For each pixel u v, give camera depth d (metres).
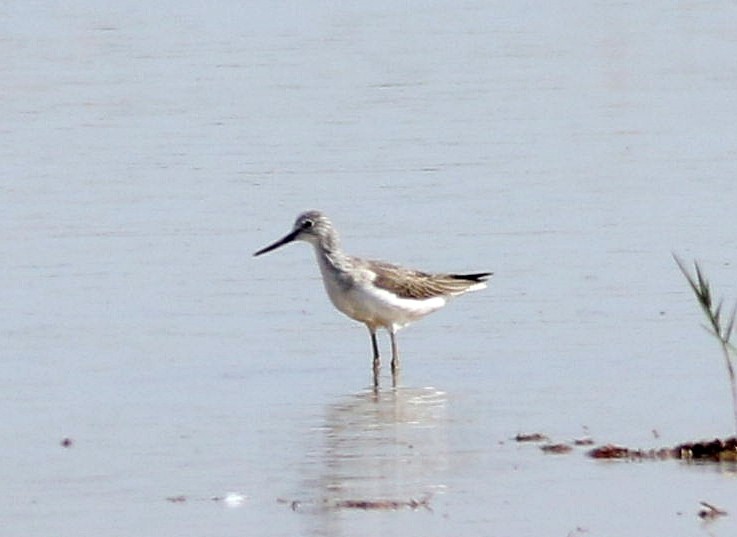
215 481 12.95
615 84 30.14
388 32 35.34
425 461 13.37
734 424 14.12
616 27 35.62
